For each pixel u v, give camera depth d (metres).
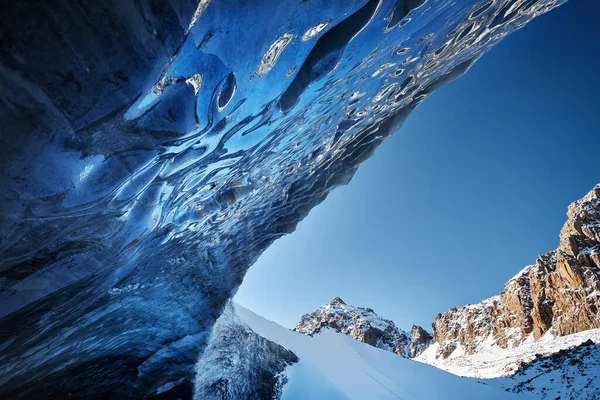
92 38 1.05
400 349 101.38
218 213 4.82
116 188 1.97
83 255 2.35
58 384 4.43
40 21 0.89
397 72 4.85
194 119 2.04
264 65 2.29
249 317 17.41
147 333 6.00
